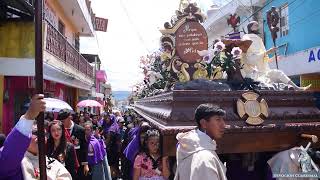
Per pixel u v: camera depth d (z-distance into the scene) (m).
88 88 21.47
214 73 5.08
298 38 13.87
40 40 2.50
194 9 5.86
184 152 3.02
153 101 5.95
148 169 4.67
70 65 12.81
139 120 8.14
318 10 12.65
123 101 51.25
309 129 3.97
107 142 10.45
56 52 10.20
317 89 13.09
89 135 7.27
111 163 10.41
